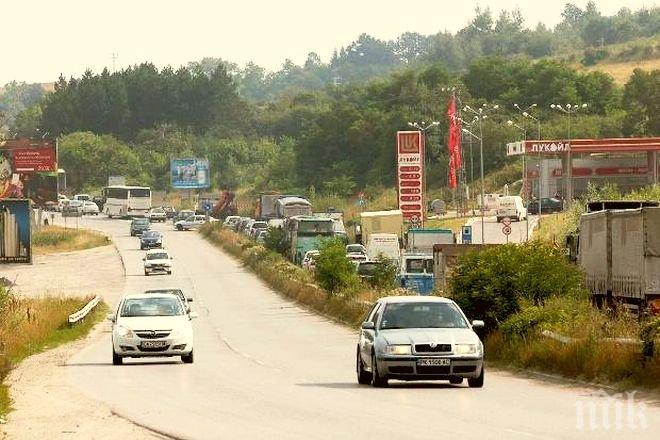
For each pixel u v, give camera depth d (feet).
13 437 157.99
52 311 466.70
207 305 598.34
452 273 306.76
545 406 180.14
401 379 214.48
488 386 217.77
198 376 252.01
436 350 211.82
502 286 294.46
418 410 177.27
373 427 157.17
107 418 175.73
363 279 537.24
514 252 299.79
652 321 211.20
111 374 261.85
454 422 160.97
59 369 281.13
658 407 175.01
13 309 404.57
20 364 302.04
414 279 542.98
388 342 213.66
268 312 543.39
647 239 312.71
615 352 219.61
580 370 228.43
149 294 311.47
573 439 141.08
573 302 277.85
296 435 150.92
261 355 321.52
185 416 175.83
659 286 311.68
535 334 264.11
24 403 201.26
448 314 223.51
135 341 289.12
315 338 396.78
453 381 225.56
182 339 291.38
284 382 233.96
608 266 341.41
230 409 184.14
